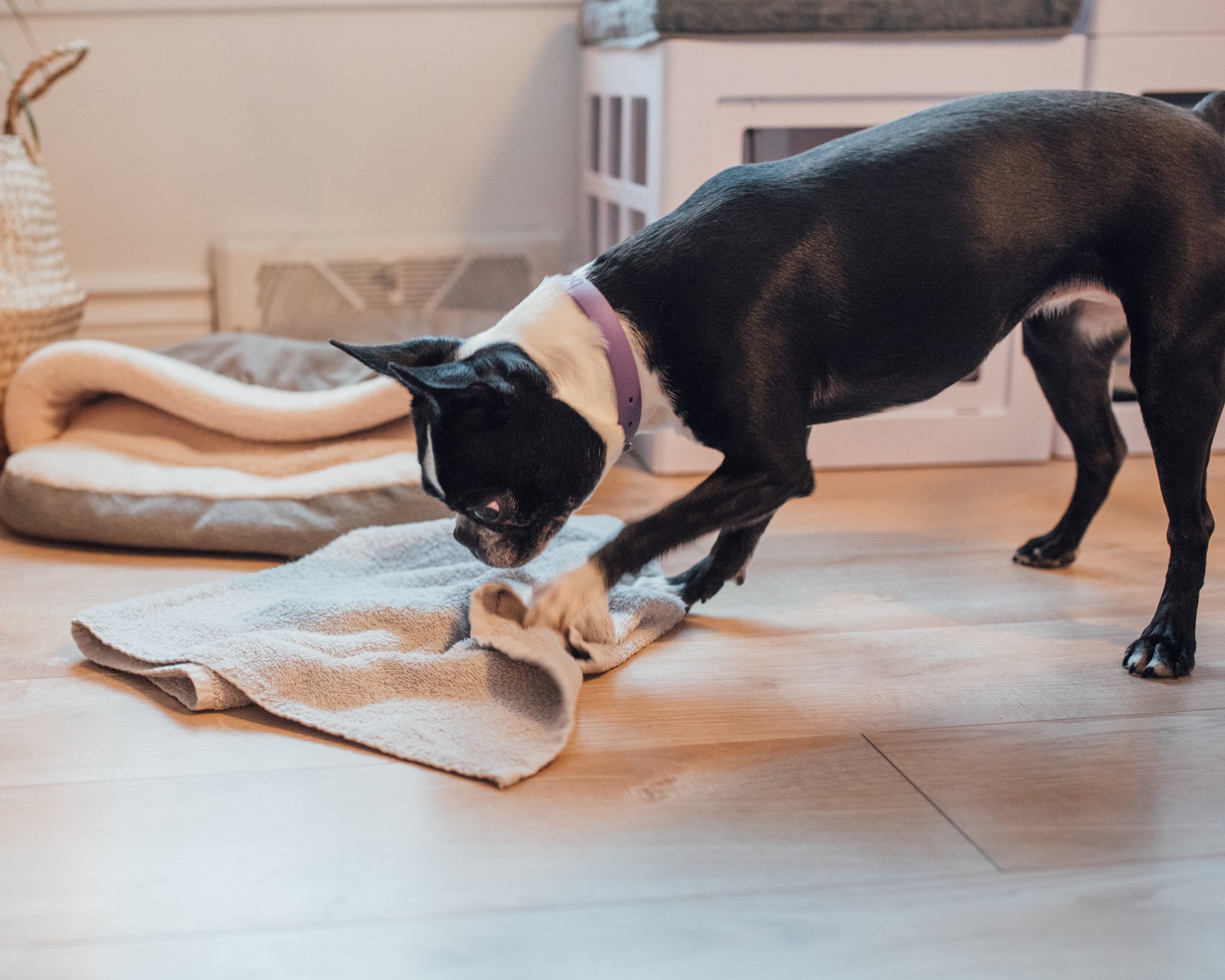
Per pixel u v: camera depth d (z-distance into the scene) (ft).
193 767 3.42
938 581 5.02
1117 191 3.86
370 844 3.02
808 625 4.53
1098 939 2.65
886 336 3.85
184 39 7.81
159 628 4.17
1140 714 3.76
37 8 7.54
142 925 2.70
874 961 2.57
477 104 8.27
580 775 3.37
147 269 8.18
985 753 3.51
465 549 4.86
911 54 5.96
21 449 5.85
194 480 5.42
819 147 4.08
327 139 8.16
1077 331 4.72
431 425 3.38
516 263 8.35
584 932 2.67
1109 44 6.08
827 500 6.19
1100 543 5.51
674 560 5.31
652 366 3.69
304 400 5.59
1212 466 6.61
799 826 3.10
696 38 5.80
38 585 4.99
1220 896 2.81
